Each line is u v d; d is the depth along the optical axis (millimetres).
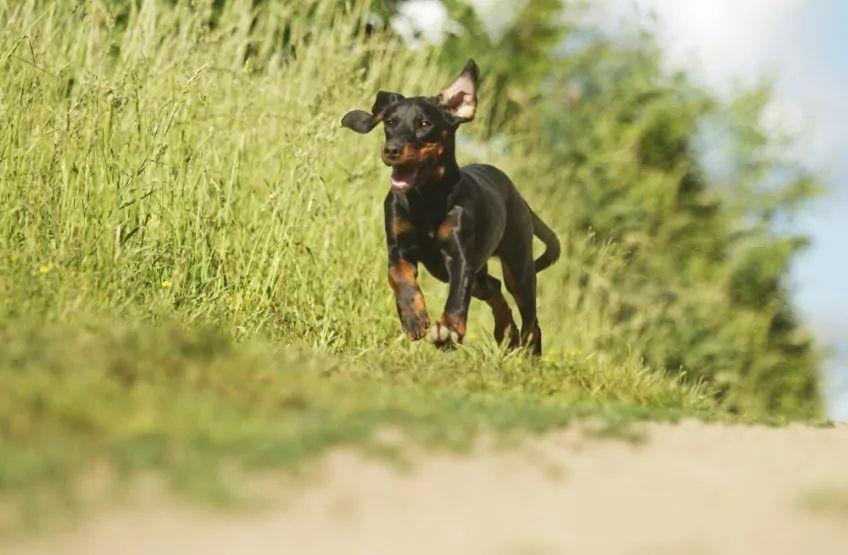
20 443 4457
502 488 4641
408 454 4930
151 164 9562
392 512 4207
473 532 4051
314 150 10211
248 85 11031
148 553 3627
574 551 3906
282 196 10086
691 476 5180
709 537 4195
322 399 5617
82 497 4031
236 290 9516
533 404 6652
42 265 8062
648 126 19172
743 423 7320
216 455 4484
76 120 9133
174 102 9742
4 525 3787
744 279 18906
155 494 4113
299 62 12602
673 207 18641
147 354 5824
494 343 9859
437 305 12516
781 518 4527
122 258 8695
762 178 19875
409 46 15492
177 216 9461
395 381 7051
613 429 5910
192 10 12766
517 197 10180
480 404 6305
